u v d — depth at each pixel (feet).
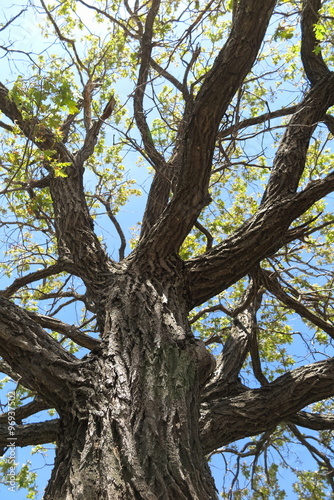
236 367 20.35
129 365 12.05
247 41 13.80
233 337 22.09
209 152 14.56
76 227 18.12
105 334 13.28
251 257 15.71
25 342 12.44
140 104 20.24
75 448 10.62
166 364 12.10
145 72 20.90
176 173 18.21
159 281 14.94
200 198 15.19
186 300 15.40
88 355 12.62
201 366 13.14
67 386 11.85
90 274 16.99
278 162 17.97
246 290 24.29
